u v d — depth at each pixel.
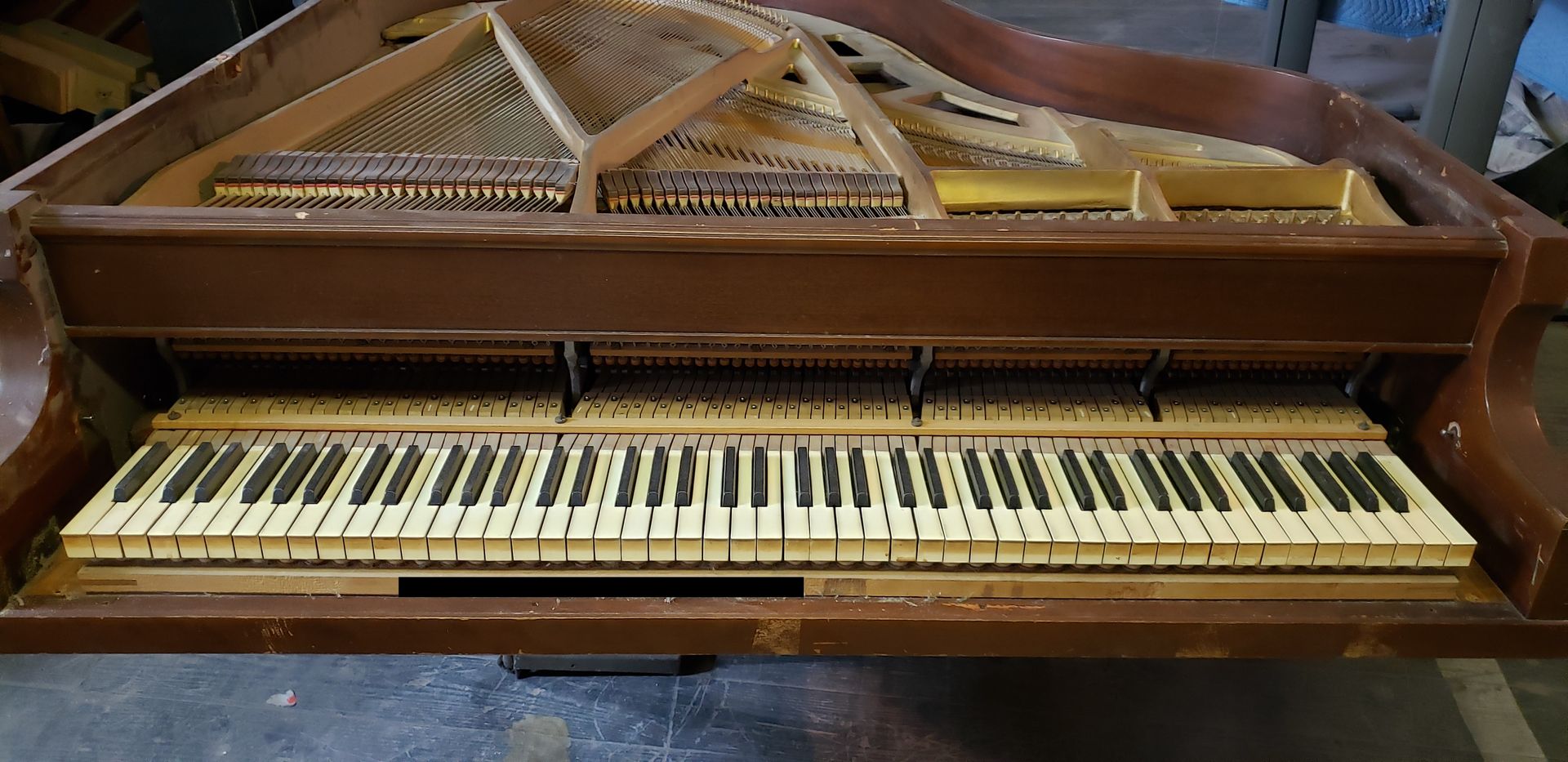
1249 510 1.29
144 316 1.24
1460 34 2.70
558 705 2.02
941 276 1.21
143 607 1.21
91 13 3.31
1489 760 1.90
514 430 1.41
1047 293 1.23
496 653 1.25
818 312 1.24
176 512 1.24
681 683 2.08
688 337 1.26
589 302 1.23
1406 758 1.91
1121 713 2.02
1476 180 1.34
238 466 1.33
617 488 1.30
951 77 2.25
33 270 1.18
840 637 1.24
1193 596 1.26
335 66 1.93
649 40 2.15
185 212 1.19
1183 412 1.45
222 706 1.99
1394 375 1.46
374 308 1.24
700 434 1.41
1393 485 1.31
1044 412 1.44
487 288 1.22
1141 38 5.73
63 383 1.25
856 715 2.02
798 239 1.17
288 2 2.86
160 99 1.47
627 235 1.17
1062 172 1.53
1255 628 1.22
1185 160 1.79
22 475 1.19
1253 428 1.42
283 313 1.24
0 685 2.01
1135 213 1.56
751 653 1.26
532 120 1.77
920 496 1.31
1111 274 1.21
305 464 1.33
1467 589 1.25
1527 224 1.18
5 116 2.95
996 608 1.23
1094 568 1.26
